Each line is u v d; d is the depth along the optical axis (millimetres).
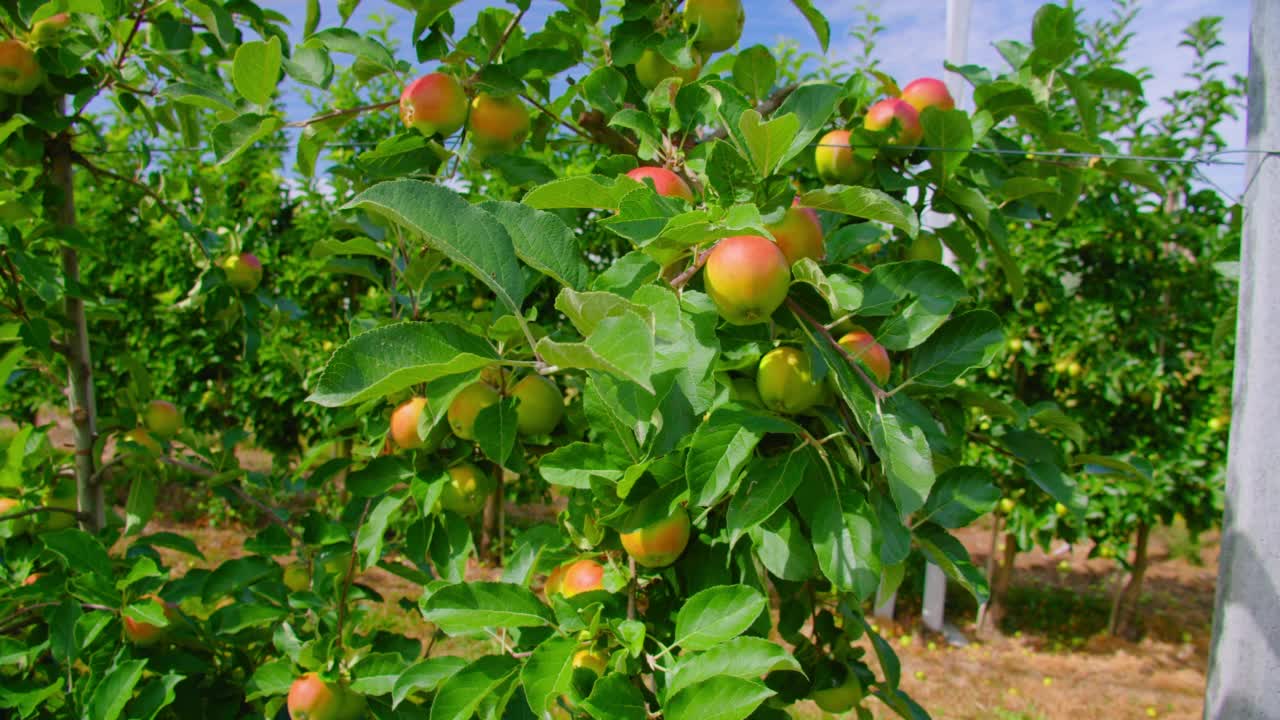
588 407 760
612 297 574
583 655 776
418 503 871
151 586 987
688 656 696
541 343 565
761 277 681
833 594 907
